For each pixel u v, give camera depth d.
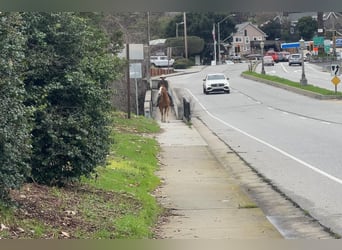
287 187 14.85
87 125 11.69
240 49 125.06
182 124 34.50
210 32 116.19
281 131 28.67
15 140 8.59
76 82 11.59
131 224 9.54
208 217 11.27
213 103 48.88
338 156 19.75
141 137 24.83
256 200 13.27
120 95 36.59
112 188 12.71
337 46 103.56
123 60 26.03
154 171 17.42
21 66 9.25
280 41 126.25
